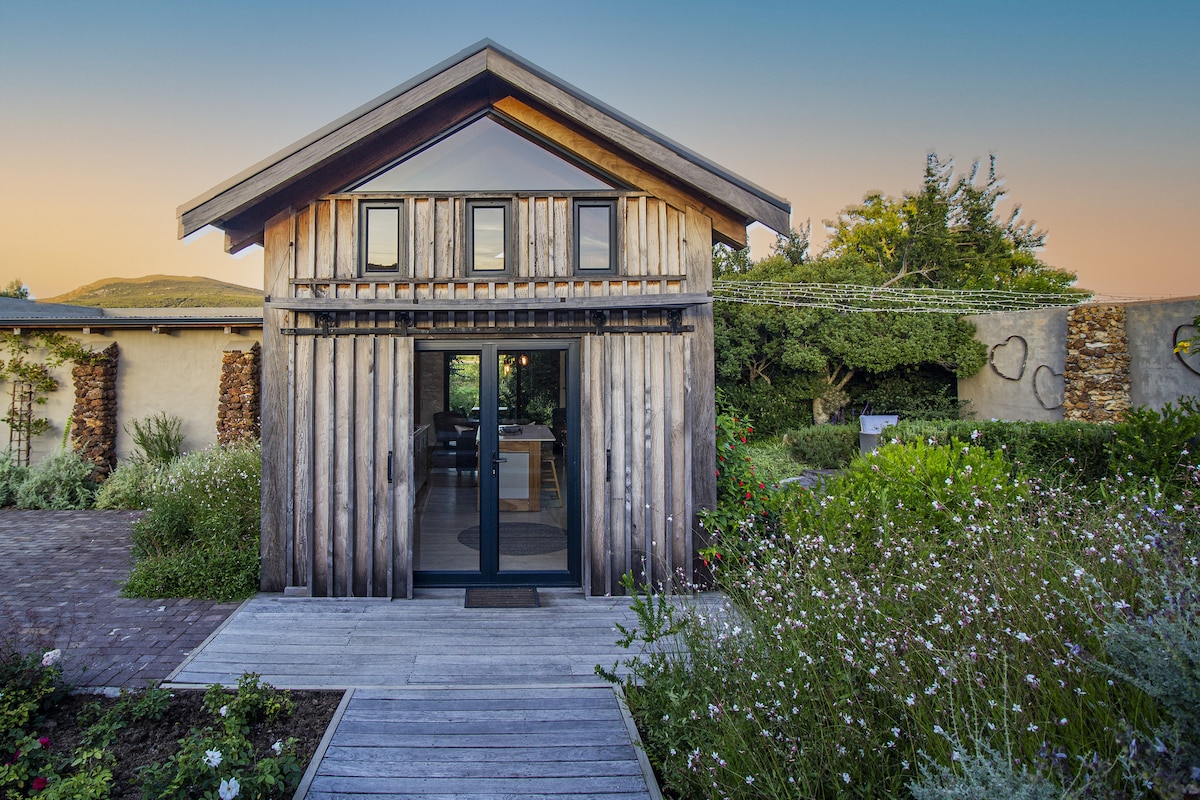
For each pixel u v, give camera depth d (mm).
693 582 5312
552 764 2920
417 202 5352
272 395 5242
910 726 2408
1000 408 13961
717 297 15922
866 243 27203
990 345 14250
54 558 6496
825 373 16469
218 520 5805
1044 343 12742
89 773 2629
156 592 5270
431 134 5309
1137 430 6047
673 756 2803
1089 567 2912
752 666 2840
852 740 2344
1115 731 1833
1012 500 4340
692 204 5402
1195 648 1767
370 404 5258
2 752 2805
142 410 10273
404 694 3596
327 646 4270
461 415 5648
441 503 5652
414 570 5492
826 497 4621
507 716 3359
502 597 5242
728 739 2498
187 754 2578
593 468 5344
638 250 5402
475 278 5309
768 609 3225
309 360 5227
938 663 2475
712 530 5266
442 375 5613
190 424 10273
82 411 9859
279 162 4875
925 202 26312
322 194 5297
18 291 24953
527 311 5352
